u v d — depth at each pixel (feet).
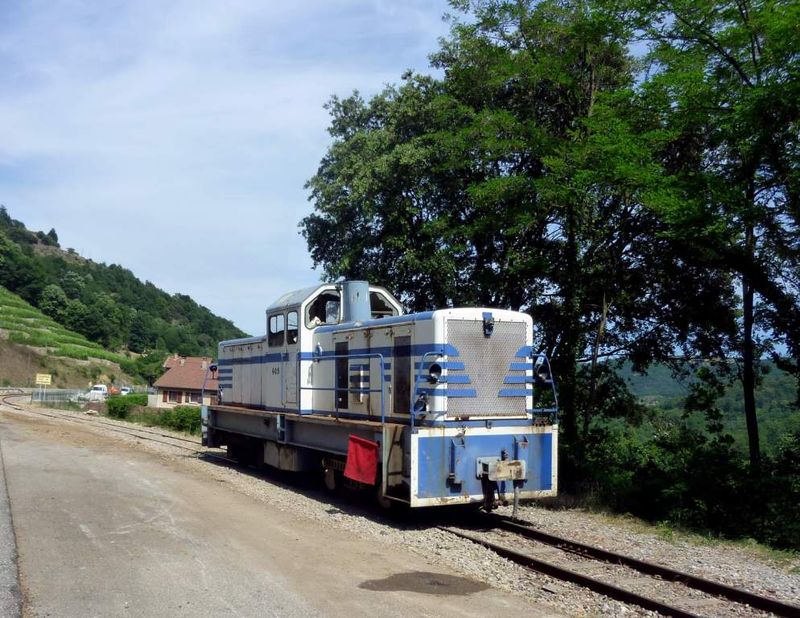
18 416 103.71
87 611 18.66
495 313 34.50
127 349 358.23
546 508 39.50
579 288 52.42
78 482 40.50
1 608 18.30
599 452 50.88
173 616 18.42
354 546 27.63
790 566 27.91
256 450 51.93
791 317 43.57
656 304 54.60
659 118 44.47
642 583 24.35
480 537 30.91
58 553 24.48
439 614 19.51
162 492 38.24
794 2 37.24
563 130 56.54
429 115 60.59
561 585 23.53
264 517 32.60
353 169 60.59
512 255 54.85
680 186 40.75
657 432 54.90
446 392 32.65
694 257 47.37
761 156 40.83
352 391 38.58
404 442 33.45
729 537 33.78
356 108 70.49
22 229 518.78
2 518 29.63
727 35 40.73
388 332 36.65
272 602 19.83
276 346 47.85
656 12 43.14
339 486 40.29
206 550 25.49
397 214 59.36
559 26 49.67
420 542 29.22
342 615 18.95
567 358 53.57
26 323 288.10
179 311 510.17
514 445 33.78
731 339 53.26
